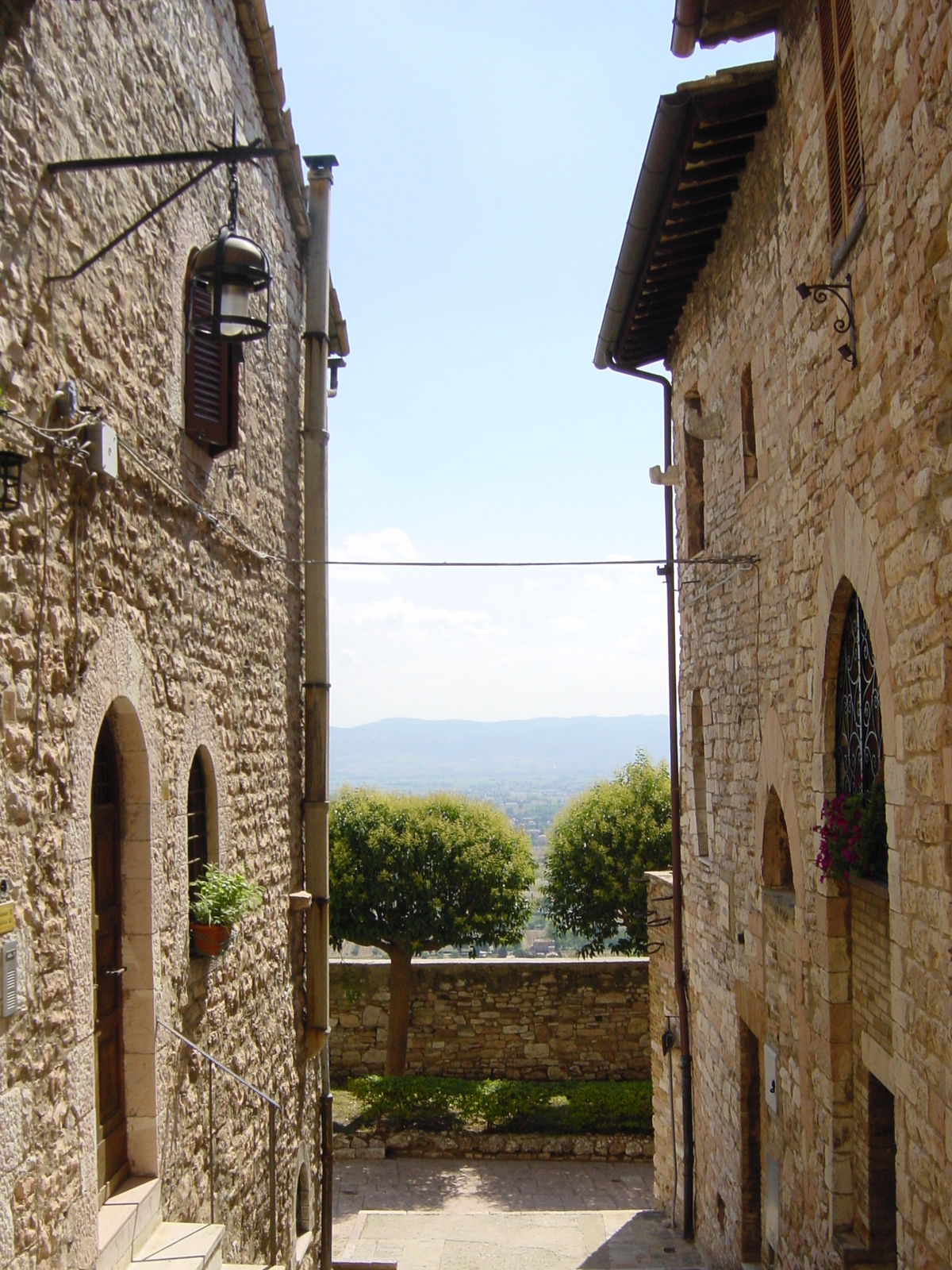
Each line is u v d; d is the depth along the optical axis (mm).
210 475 6500
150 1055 5273
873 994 6102
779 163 7457
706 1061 10648
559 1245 12391
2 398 3682
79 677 4469
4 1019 3764
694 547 11234
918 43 4781
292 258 8961
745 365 8617
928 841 4859
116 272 4945
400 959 18000
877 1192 6289
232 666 7027
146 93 5395
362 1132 16719
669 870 18938
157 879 5426
